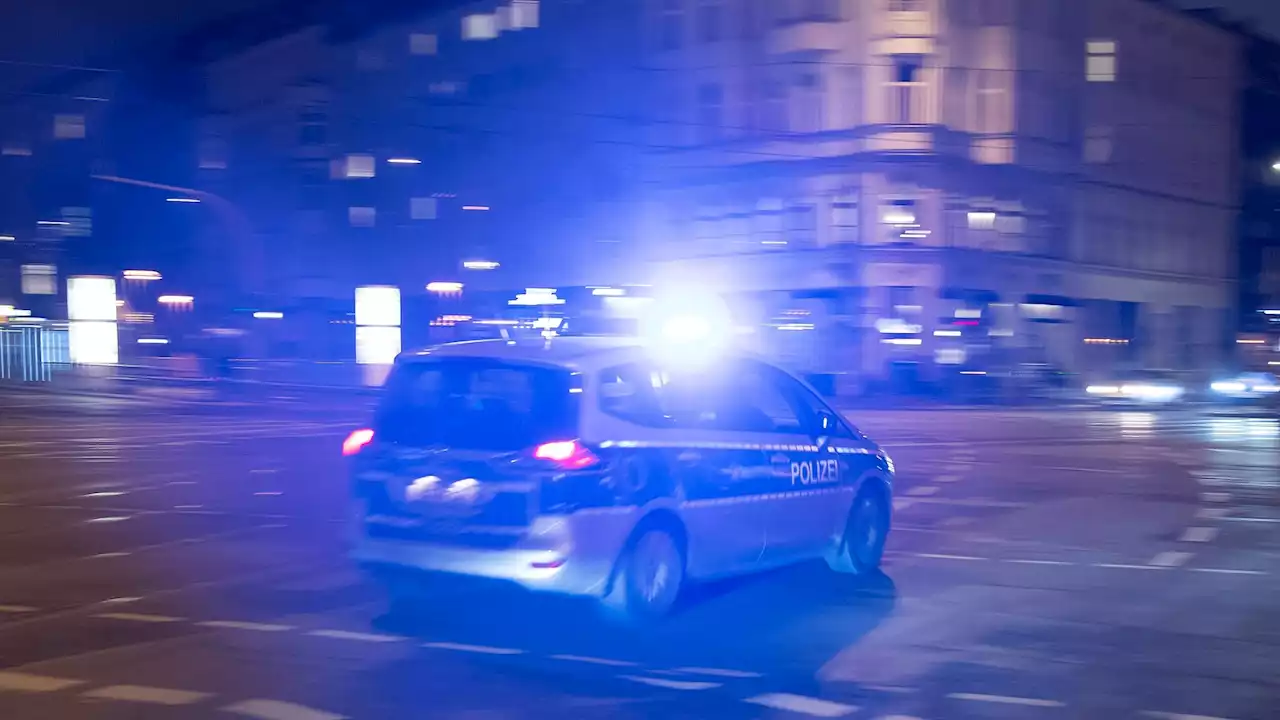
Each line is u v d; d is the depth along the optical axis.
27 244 65.50
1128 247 45.91
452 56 49.78
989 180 39.69
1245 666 6.83
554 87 46.72
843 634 7.57
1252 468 17.23
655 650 7.17
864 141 38.47
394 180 50.53
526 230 47.59
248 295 50.53
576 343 7.81
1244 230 53.53
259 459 17.81
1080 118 42.88
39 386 41.09
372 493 7.69
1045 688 6.40
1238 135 52.22
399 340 38.84
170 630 7.59
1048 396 36.84
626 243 44.78
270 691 6.28
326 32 51.66
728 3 41.56
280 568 9.61
